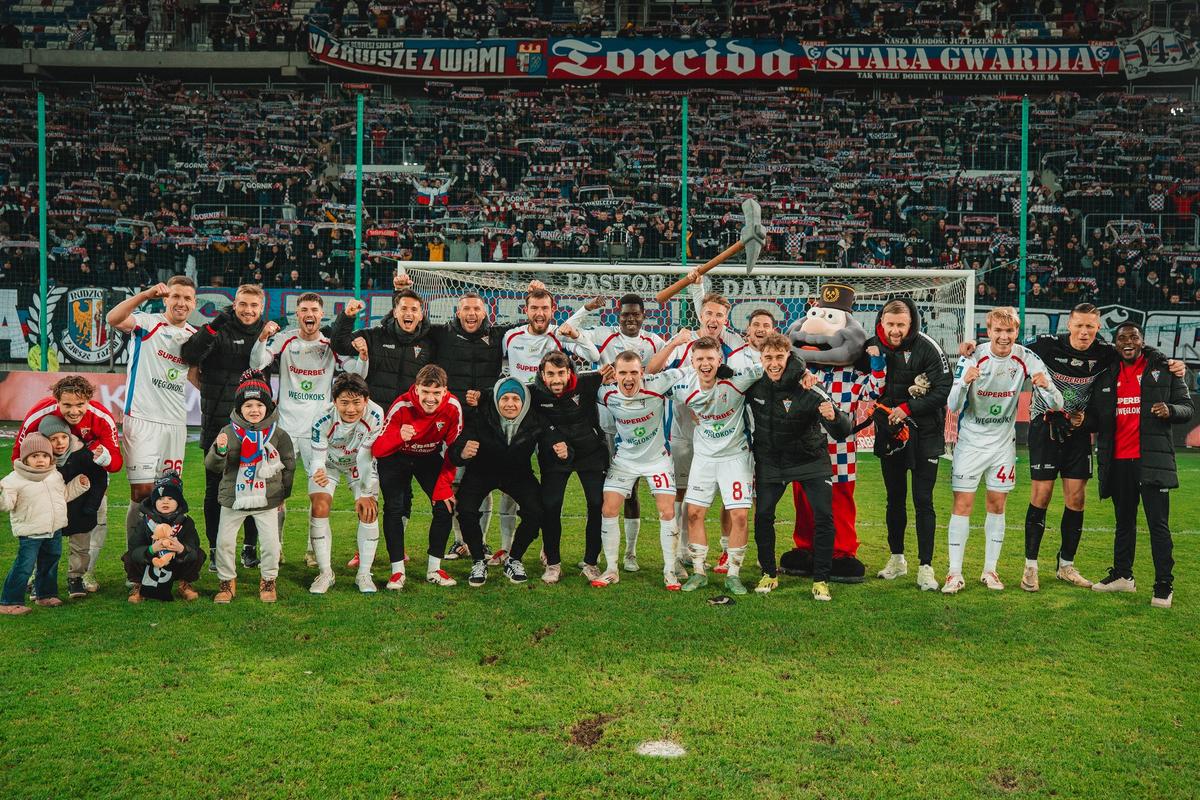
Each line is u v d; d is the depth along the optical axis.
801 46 21.39
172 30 23.22
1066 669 4.47
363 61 22.19
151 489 5.97
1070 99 20.75
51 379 14.30
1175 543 7.61
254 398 5.32
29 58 22.27
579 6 23.62
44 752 3.44
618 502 6.04
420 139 20.56
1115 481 5.93
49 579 5.37
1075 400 6.03
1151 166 19.38
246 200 19.33
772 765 3.42
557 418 5.98
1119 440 5.87
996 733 3.72
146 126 20.73
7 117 20.25
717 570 6.49
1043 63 21.11
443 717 3.79
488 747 3.53
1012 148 20.20
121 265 17.55
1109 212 18.36
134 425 5.98
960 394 5.86
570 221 18.84
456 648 4.64
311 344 6.26
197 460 11.53
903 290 11.22
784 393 5.62
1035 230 18.14
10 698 3.93
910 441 6.01
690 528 6.00
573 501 9.47
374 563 6.58
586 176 19.97
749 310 11.32
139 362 6.02
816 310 6.57
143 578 5.43
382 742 3.56
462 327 6.47
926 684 4.25
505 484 6.07
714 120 21.17
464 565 6.60
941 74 21.30
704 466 5.91
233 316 6.11
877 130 21.06
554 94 21.97
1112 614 5.43
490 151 20.41
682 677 4.28
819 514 5.70
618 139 20.89
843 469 6.25
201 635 4.80
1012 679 4.33
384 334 6.46
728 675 4.31
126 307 5.89
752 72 21.47
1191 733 3.75
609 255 18.20
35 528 5.15
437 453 6.01
